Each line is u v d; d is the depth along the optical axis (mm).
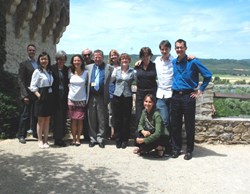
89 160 5910
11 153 6172
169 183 4973
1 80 7699
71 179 5000
